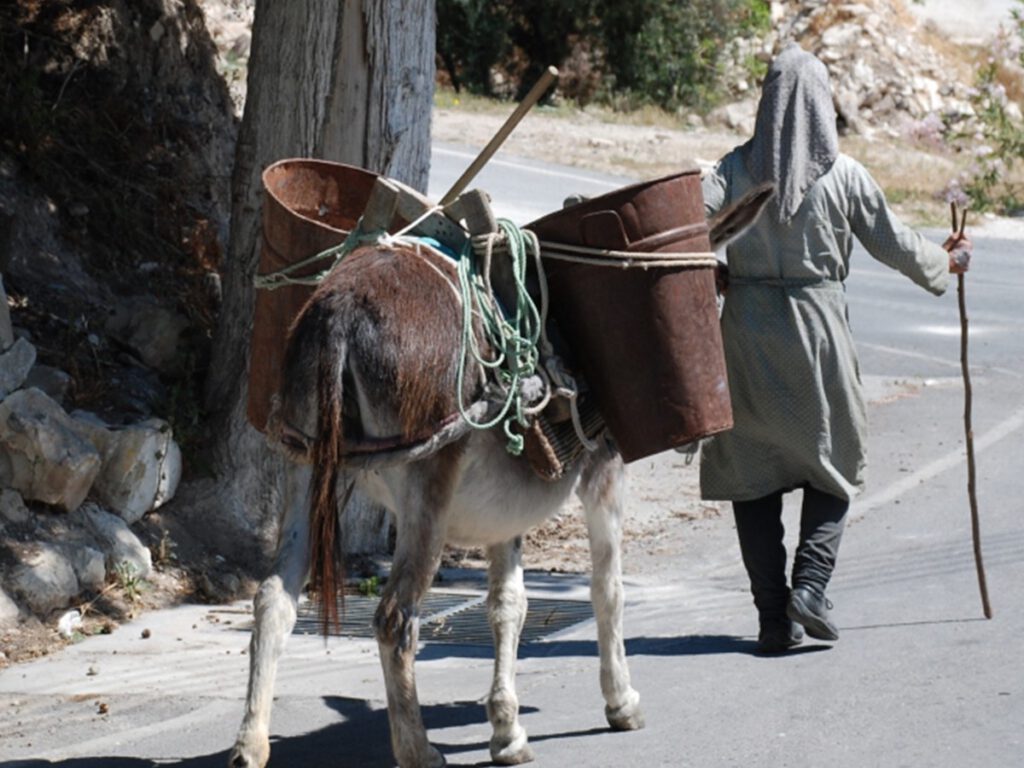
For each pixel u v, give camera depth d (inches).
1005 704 432.8
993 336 1138.7
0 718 455.8
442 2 2573.8
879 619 542.6
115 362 673.0
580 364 405.7
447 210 391.9
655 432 400.2
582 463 414.0
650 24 2603.3
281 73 633.6
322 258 394.3
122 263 751.7
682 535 697.6
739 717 435.2
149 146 812.0
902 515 698.2
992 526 674.2
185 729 441.7
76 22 817.5
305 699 475.2
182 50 863.7
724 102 2620.6
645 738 422.3
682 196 399.5
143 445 602.5
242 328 646.5
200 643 536.7
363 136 632.4
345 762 414.9
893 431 858.1
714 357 406.6
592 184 1744.6
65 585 554.9
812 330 492.7
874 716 428.5
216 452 639.1
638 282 394.3
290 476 375.6
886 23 2571.4
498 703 408.2
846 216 497.4
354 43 627.5
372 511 653.3
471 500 381.1
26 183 739.4
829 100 501.7
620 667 430.6
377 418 352.8
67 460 569.6
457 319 364.2
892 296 1291.8
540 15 2630.4
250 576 611.8
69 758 415.8
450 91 2479.1
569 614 583.8
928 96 2450.8
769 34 2691.9
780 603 506.0
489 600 422.3
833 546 500.4
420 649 538.6
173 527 614.9
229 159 853.8
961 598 565.0
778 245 494.0
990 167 2111.2
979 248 1631.4
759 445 503.2
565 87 2647.6
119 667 507.5
